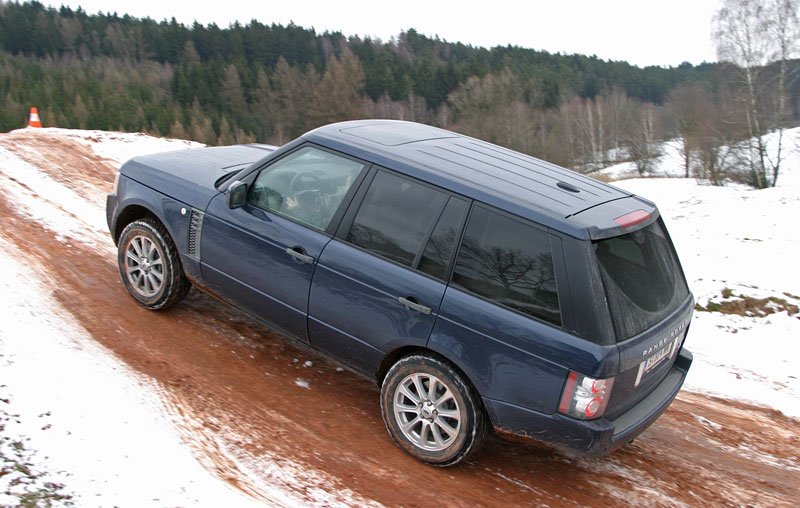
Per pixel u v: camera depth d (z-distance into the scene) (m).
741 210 18.08
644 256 4.12
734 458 5.05
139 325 5.23
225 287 4.95
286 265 4.54
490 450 4.62
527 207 3.89
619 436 3.81
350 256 4.29
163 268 5.22
